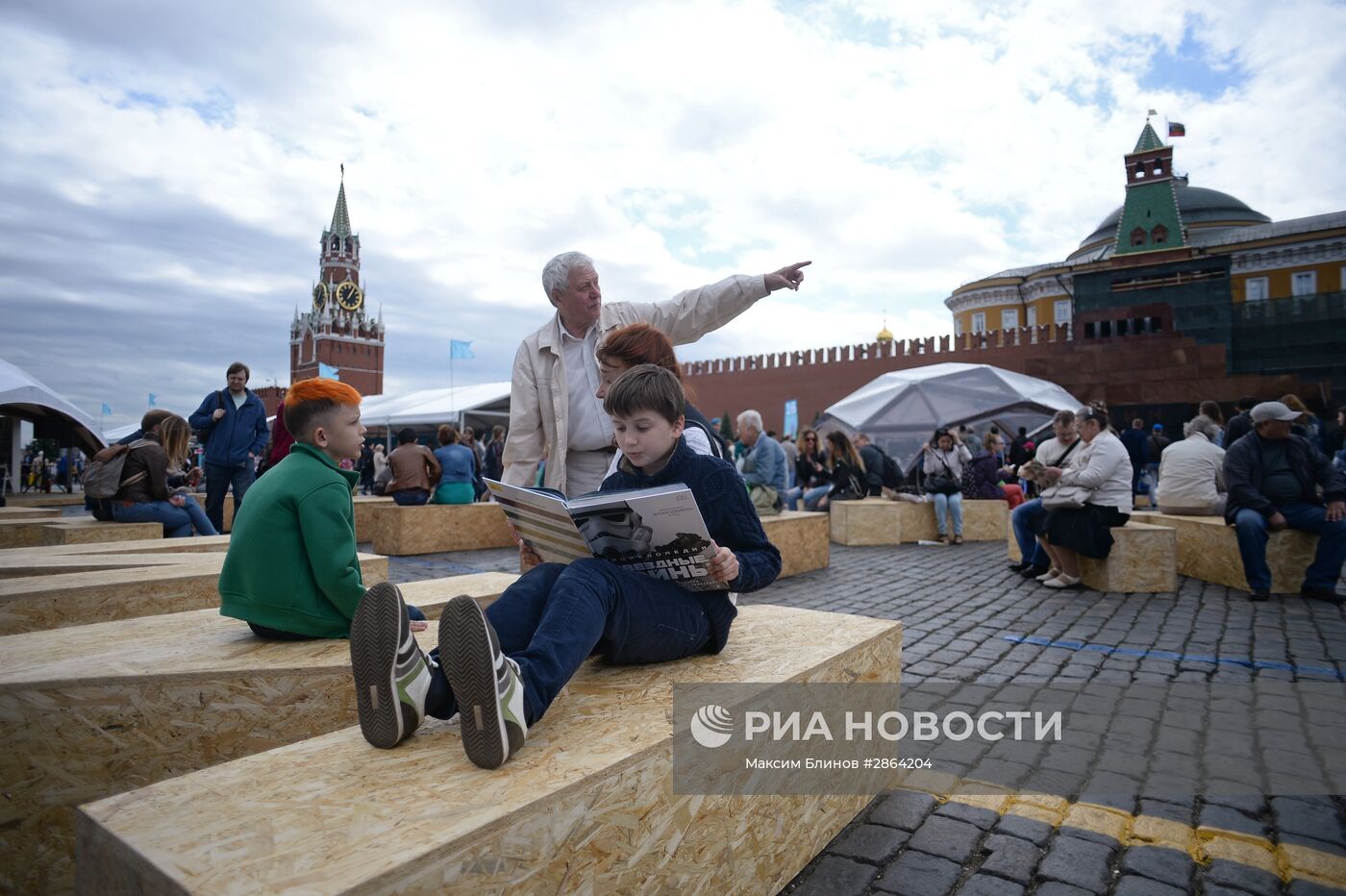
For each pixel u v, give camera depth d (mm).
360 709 1513
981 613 5758
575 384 3238
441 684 1582
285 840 1158
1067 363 33000
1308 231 39625
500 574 3625
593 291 3184
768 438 8383
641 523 1870
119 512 6648
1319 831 2357
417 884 1116
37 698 1928
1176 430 31234
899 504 10633
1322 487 6324
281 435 5891
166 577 3580
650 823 1534
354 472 2580
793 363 40719
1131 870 2137
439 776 1394
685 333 3418
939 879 2086
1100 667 4219
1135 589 6590
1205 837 2318
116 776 2010
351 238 94062
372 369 93188
